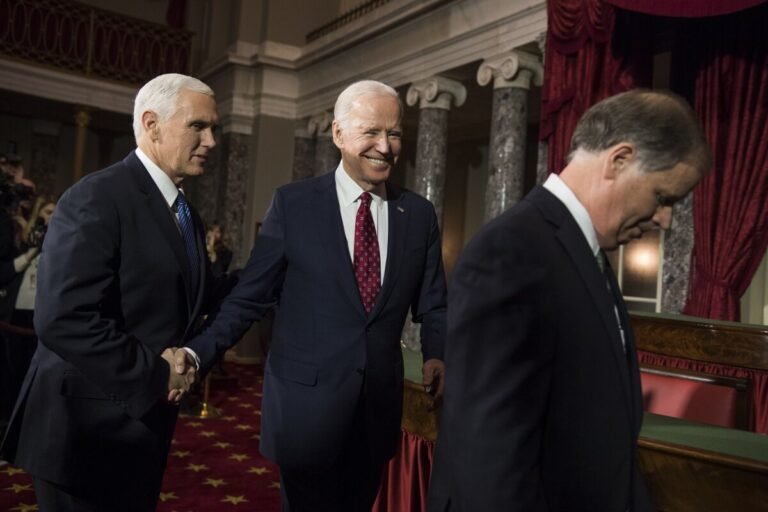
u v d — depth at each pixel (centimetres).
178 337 212
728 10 465
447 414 120
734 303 507
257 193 1155
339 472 228
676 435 187
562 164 618
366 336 225
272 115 1165
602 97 583
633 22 562
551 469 122
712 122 516
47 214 530
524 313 117
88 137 1505
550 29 640
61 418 190
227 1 1310
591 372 121
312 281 229
